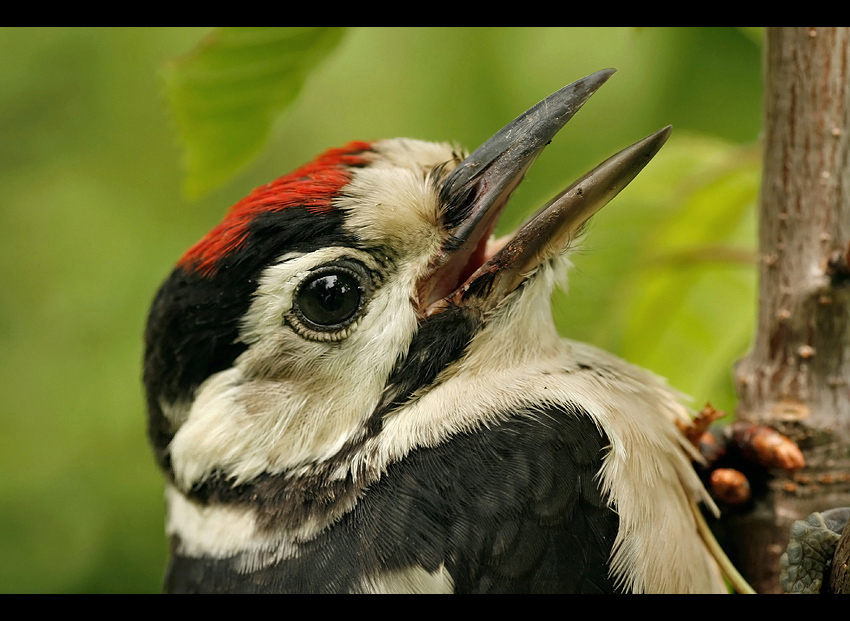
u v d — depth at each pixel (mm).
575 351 6387
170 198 11836
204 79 6988
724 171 7246
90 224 11695
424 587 5289
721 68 9742
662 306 7902
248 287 5918
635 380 6191
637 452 5613
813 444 5543
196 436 6094
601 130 9930
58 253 11688
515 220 10109
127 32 11578
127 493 11547
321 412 5934
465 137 10109
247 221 5938
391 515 5500
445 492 5457
